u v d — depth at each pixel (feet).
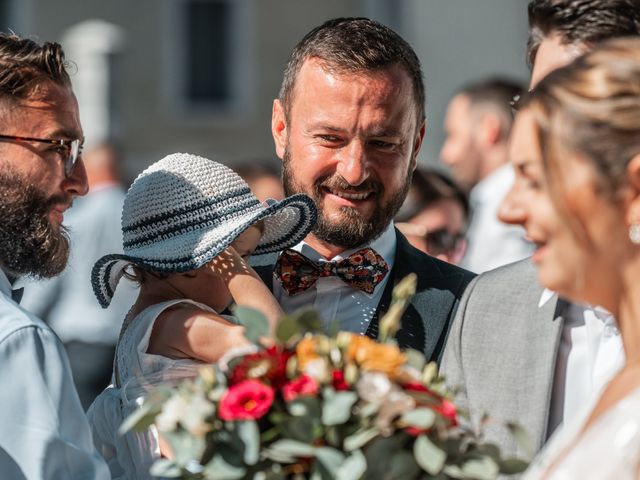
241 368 6.96
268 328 7.02
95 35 38.45
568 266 6.58
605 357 8.78
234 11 50.01
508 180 19.07
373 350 6.82
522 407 8.74
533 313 9.03
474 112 20.97
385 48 9.65
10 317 8.17
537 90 6.70
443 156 21.50
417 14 38.42
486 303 9.29
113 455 9.21
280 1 49.90
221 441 6.74
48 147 8.81
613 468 5.94
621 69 6.42
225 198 9.34
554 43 8.97
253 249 9.64
